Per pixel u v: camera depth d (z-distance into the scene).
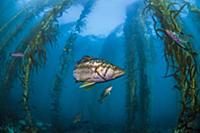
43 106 19.27
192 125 5.27
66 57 11.01
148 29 13.09
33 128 9.22
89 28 20.05
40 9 11.73
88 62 3.38
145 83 11.50
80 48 21.84
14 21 12.38
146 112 11.41
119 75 3.29
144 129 11.52
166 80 21.20
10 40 11.30
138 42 12.69
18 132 11.09
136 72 11.97
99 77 3.32
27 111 8.95
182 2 8.20
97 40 21.36
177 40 4.00
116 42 20.64
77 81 3.43
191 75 5.07
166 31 4.11
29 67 8.35
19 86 15.43
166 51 5.27
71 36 11.25
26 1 14.59
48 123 15.02
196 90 5.14
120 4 16.00
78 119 11.09
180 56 5.07
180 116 5.24
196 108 5.12
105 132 15.36
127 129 11.57
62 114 19.42
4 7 14.06
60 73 11.05
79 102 17.52
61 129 13.13
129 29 13.45
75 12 16.64
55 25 8.85
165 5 5.38
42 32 8.48
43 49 8.45
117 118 20.39
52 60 20.16
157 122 19.59
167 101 20.98
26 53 8.34
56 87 11.19
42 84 19.89
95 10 17.52
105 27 19.72
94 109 16.19
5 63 11.37
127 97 11.48
